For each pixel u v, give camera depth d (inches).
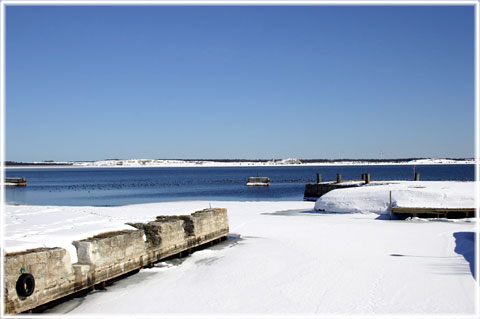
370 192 1533.0
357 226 1211.9
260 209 1768.0
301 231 1146.7
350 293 633.0
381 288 648.4
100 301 630.5
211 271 777.6
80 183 4776.1
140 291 674.2
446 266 754.2
